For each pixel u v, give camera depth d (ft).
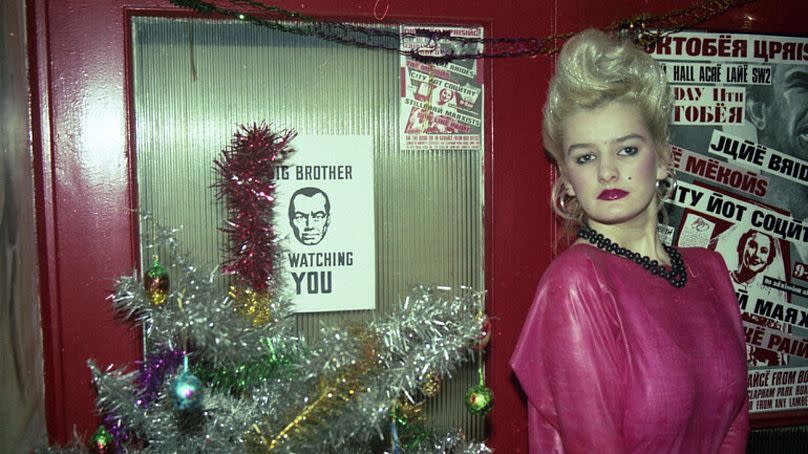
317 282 3.89
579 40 3.10
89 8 3.54
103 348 3.61
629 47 3.07
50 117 3.52
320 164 3.87
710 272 3.32
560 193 3.54
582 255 3.00
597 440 2.81
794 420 4.41
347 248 3.92
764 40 4.24
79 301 3.59
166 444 2.76
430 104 3.98
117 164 3.61
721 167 4.24
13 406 2.97
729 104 4.23
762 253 4.33
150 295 2.68
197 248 3.79
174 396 2.57
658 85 3.06
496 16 3.96
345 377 2.56
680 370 2.82
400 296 4.02
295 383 2.62
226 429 2.70
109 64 3.58
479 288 4.09
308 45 3.86
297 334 3.79
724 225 4.27
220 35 3.77
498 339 4.05
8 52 3.08
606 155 3.00
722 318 3.11
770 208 4.33
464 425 4.06
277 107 3.85
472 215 4.07
